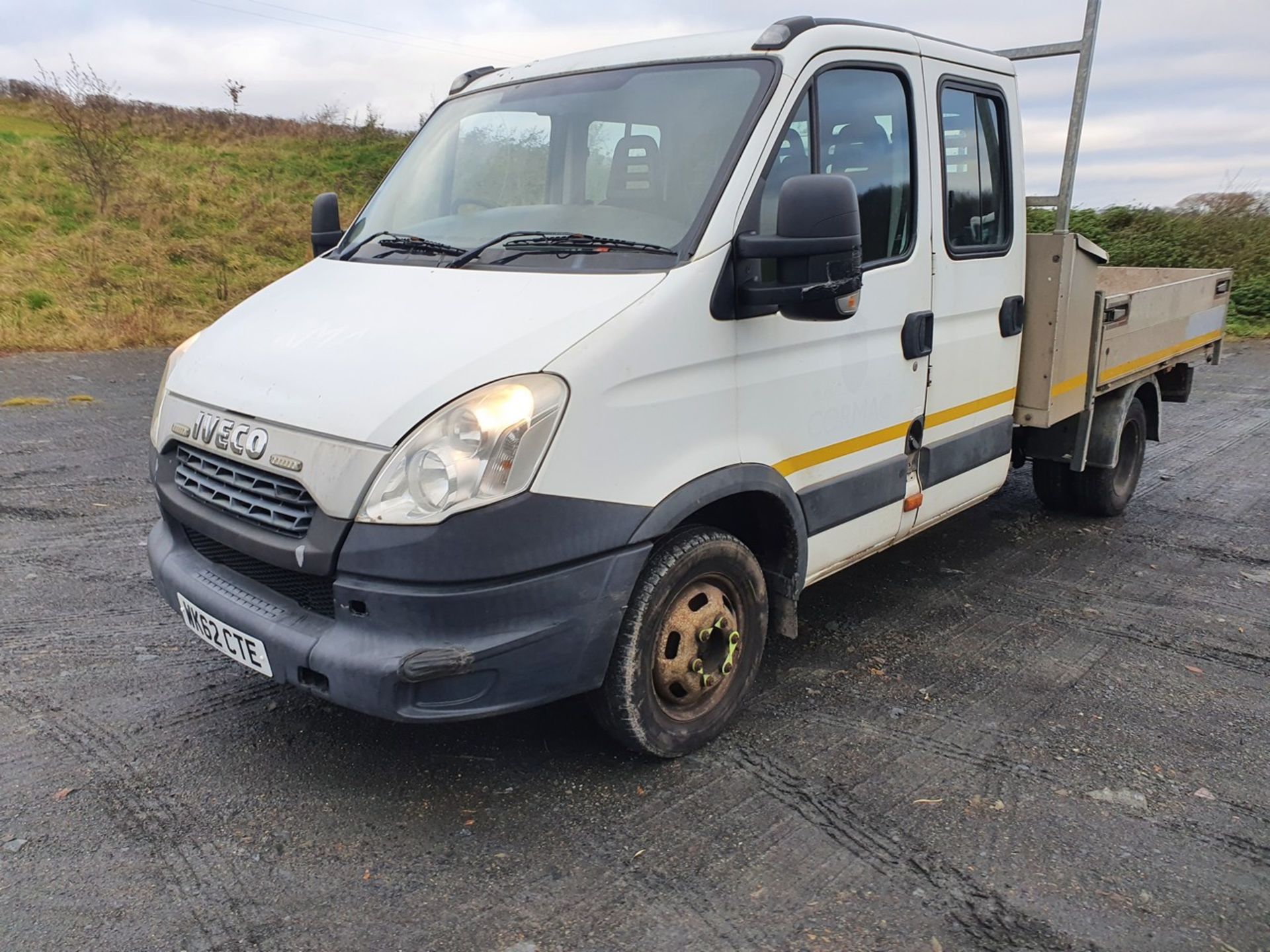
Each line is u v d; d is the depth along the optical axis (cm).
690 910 264
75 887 267
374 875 276
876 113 378
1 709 358
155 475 339
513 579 273
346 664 269
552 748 342
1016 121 464
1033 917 264
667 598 314
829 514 369
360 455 267
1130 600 495
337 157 2794
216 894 267
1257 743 359
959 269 422
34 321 1258
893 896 271
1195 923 264
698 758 339
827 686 396
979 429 456
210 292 1562
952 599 493
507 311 297
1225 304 714
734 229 316
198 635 323
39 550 520
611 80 373
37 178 2078
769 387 333
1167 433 875
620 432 287
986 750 349
